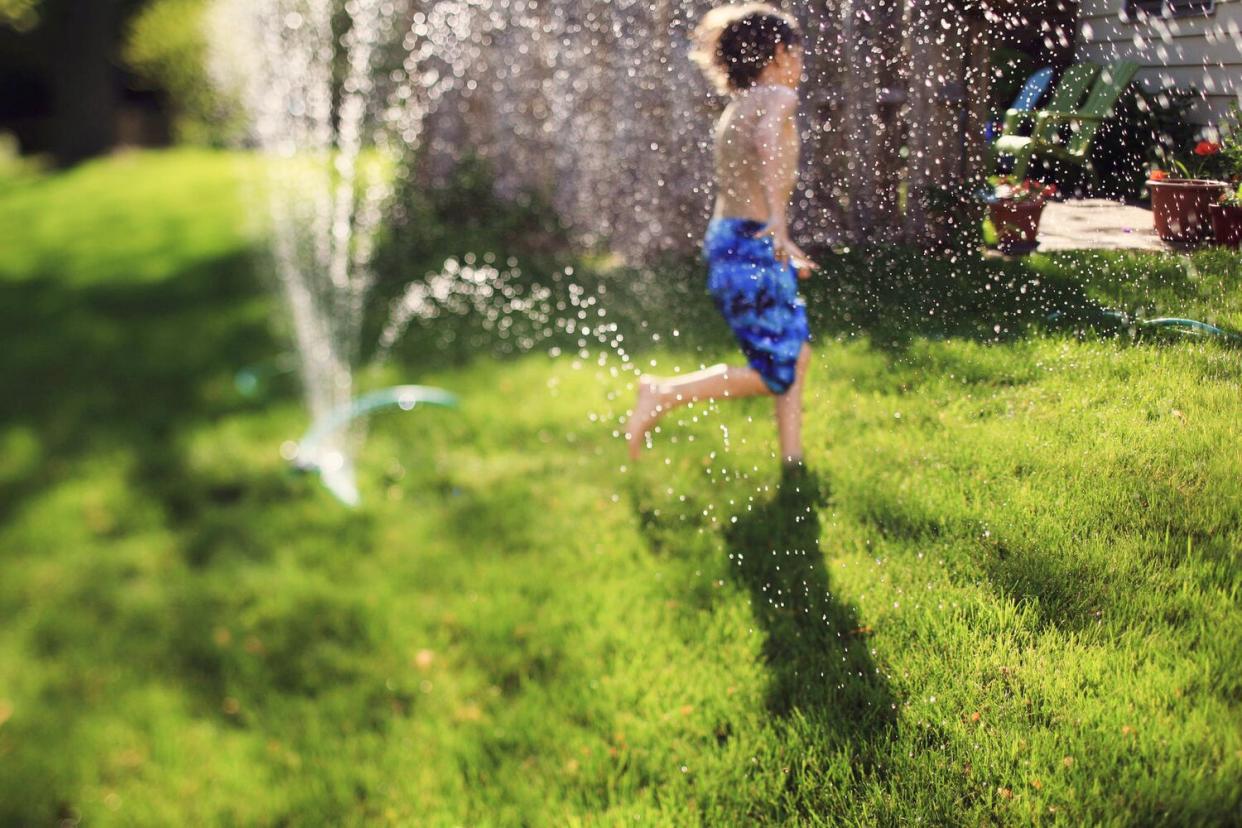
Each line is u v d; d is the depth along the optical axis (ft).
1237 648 2.99
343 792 4.85
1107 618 3.25
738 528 5.94
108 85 41.32
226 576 7.01
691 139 8.45
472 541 7.00
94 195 24.13
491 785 4.76
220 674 5.97
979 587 3.57
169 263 16.65
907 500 3.98
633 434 6.79
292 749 5.27
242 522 7.74
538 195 14.32
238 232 18.01
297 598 6.61
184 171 26.43
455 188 15.38
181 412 10.30
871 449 4.25
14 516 8.32
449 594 6.45
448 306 12.14
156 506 8.20
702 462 6.82
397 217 16.02
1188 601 3.12
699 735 4.70
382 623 6.22
